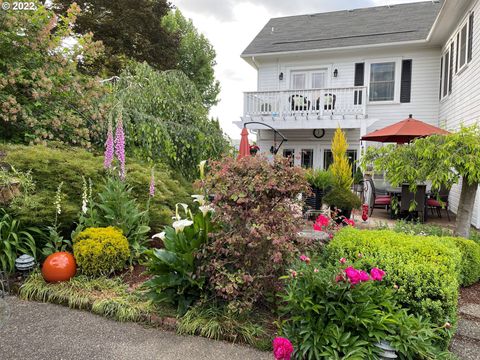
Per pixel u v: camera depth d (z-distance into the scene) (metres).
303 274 2.45
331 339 2.16
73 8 5.52
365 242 3.16
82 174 4.07
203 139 6.65
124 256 3.40
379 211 9.05
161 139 5.93
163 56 16.23
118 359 2.21
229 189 2.62
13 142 4.84
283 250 2.52
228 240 2.51
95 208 4.00
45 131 4.76
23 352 2.26
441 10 8.00
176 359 2.22
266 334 2.46
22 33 4.91
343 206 6.20
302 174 2.69
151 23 15.48
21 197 3.43
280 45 11.99
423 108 10.56
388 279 2.62
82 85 5.43
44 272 3.15
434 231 4.64
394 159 4.33
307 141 11.61
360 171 9.31
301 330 2.26
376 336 2.14
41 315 2.78
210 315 2.64
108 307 2.79
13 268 3.35
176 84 7.02
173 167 6.43
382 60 10.85
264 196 2.61
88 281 3.19
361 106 10.12
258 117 10.95
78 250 3.25
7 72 4.72
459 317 2.85
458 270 3.01
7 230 3.39
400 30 10.99
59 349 2.30
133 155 5.68
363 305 2.23
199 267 2.68
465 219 4.39
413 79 10.62
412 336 2.16
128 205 3.89
